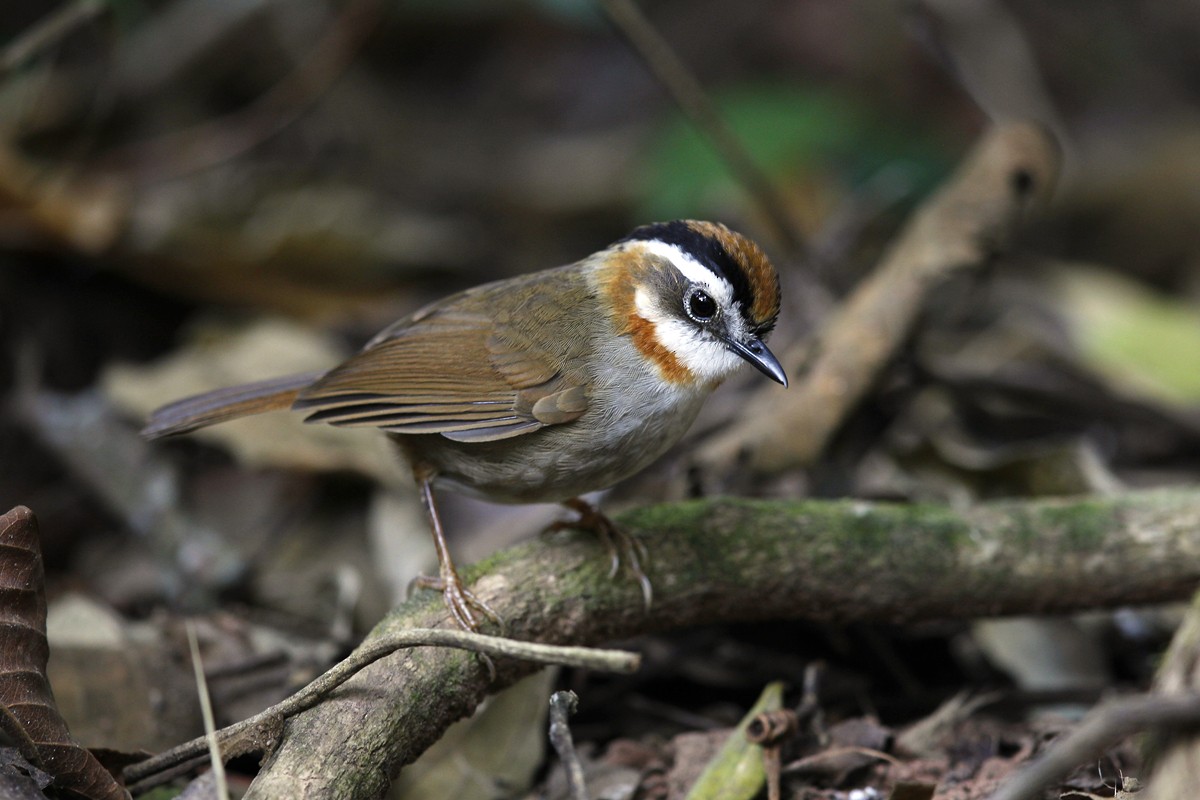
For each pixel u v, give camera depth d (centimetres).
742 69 1847
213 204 1348
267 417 1113
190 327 1337
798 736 779
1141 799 556
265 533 1065
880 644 883
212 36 1507
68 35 1372
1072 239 1698
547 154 1750
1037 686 896
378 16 1376
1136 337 1277
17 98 1340
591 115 1844
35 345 1219
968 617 824
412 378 801
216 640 874
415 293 1468
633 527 789
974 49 1274
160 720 786
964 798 705
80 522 1095
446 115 1827
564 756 576
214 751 571
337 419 781
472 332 810
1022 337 1304
